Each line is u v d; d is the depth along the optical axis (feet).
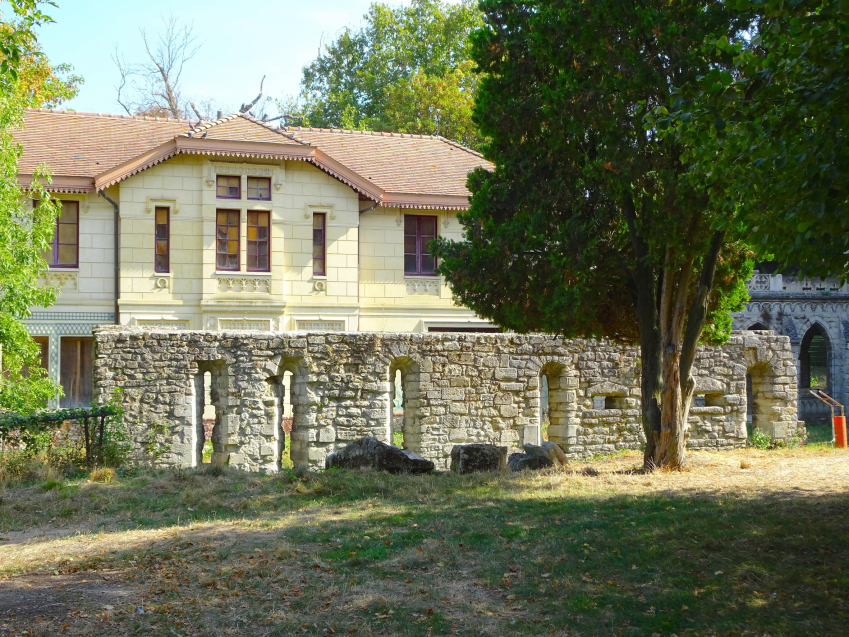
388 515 34.81
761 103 26.63
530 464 50.26
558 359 61.36
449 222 88.84
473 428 58.90
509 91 48.55
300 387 55.88
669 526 31.76
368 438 47.47
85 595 24.73
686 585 24.84
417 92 132.98
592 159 47.42
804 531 30.22
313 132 96.27
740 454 59.11
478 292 49.67
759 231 26.84
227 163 80.38
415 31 149.38
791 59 25.84
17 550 29.91
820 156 23.57
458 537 31.01
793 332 112.47
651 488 41.63
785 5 24.06
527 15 47.78
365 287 85.87
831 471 47.29
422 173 91.40
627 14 41.57
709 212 42.65
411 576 26.45
